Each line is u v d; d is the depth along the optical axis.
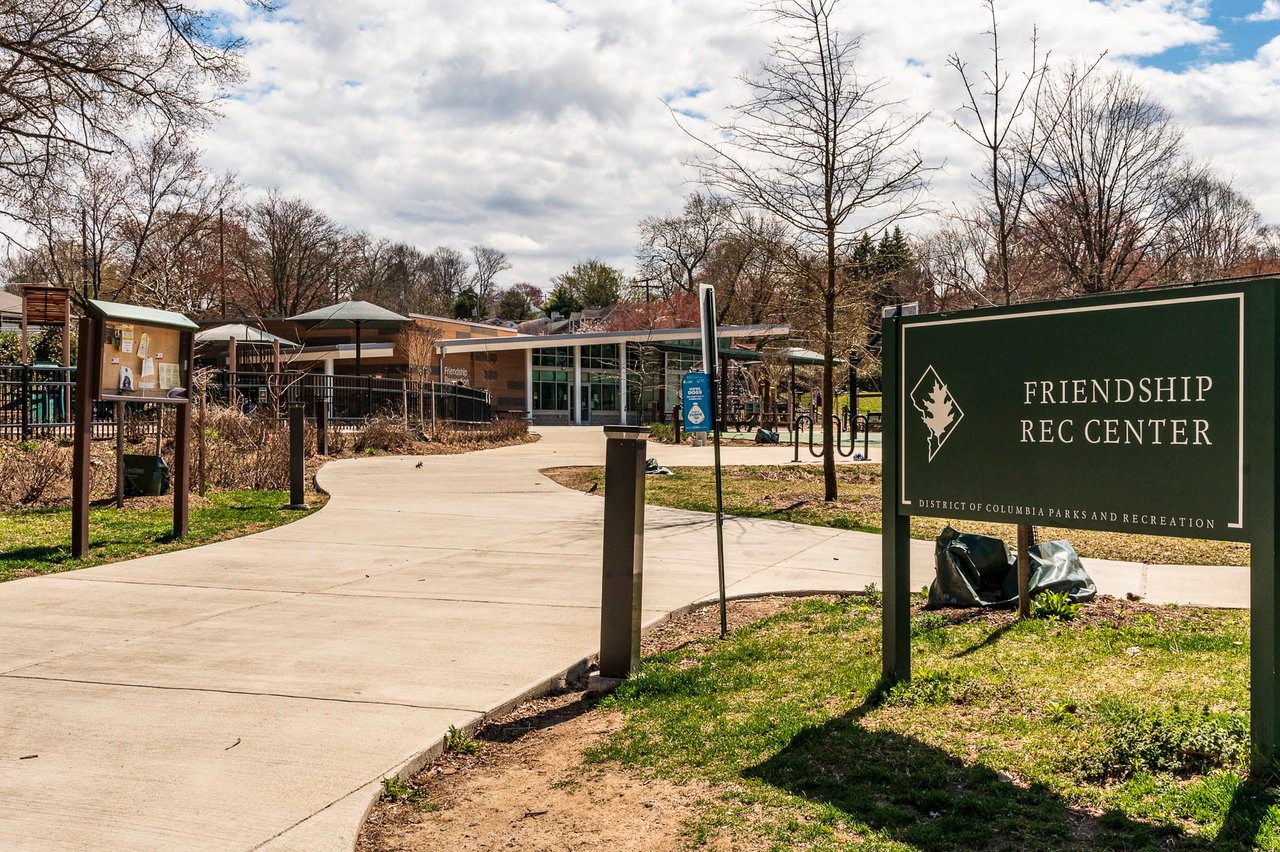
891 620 4.86
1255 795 3.39
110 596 7.31
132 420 17.97
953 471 4.63
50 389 19.52
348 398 27.14
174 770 3.93
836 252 13.41
